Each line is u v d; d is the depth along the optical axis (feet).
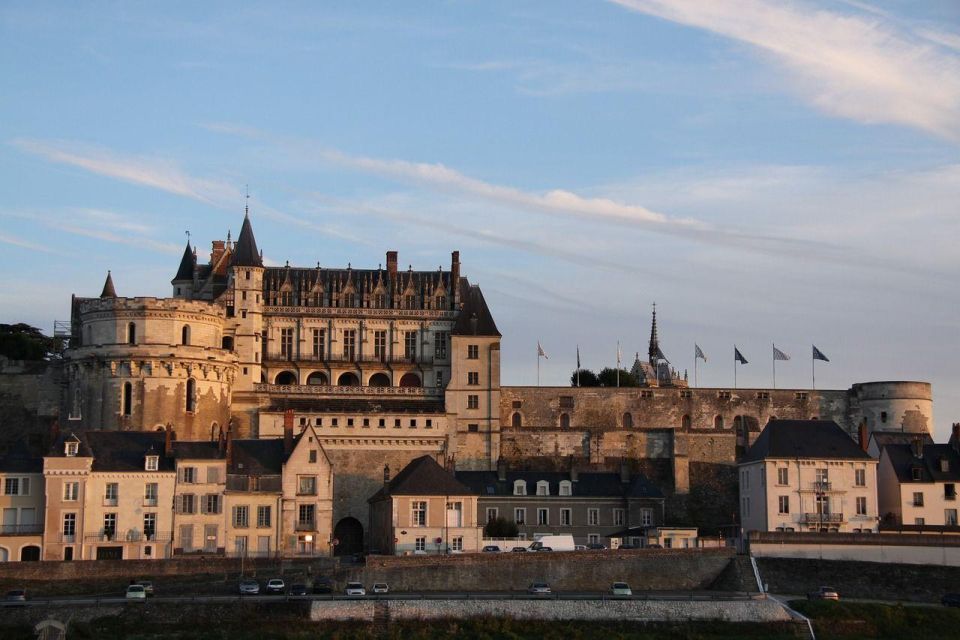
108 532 490.49
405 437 630.33
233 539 509.76
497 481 579.48
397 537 521.24
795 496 546.26
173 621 408.05
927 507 561.84
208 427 620.08
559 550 490.49
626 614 426.10
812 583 476.54
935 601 469.16
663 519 573.74
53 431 515.50
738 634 421.18
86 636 399.65
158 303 614.75
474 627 413.18
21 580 437.58
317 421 624.18
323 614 412.36
